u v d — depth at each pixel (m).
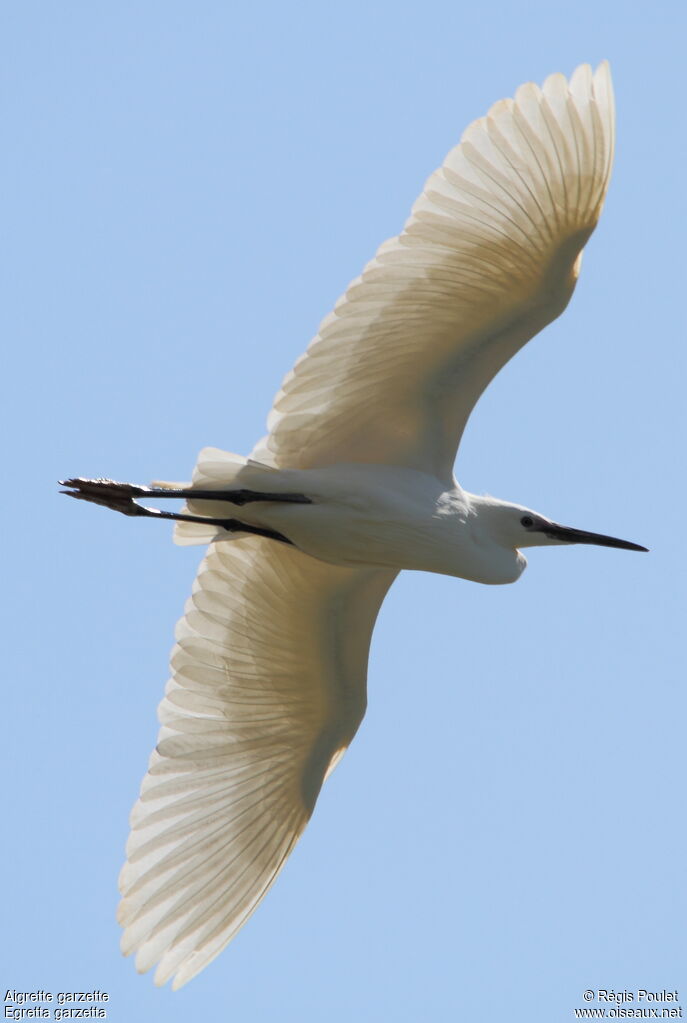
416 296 12.05
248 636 13.88
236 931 13.89
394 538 12.71
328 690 14.13
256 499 12.48
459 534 12.87
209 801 13.91
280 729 14.18
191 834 13.80
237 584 13.70
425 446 12.87
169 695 13.84
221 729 14.02
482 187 11.88
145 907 13.54
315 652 14.01
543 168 11.92
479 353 12.52
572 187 11.98
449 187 11.82
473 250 11.98
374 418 12.68
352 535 12.67
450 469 13.02
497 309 12.31
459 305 12.21
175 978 13.51
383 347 12.23
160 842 13.67
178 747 13.85
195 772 13.89
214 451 12.43
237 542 13.54
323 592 13.76
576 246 12.14
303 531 12.63
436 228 11.85
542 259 12.13
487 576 13.16
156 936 13.54
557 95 11.80
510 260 12.09
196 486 12.59
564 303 12.36
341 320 11.94
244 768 14.07
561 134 11.88
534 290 12.26
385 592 13.81
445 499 12.84
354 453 12.84
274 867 14.13
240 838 14.00
